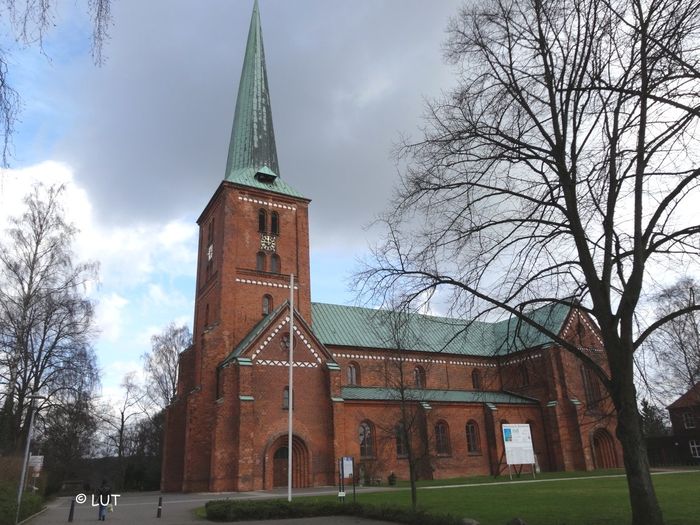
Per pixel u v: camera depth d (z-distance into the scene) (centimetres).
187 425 4144
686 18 1262
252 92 5553
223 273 4547
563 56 1505
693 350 4303
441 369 5550
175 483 4544
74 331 3962
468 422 5222
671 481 3388
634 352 1442
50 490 5675
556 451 5200
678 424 6384
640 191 1351
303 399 4216
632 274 1361
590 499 2452
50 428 4100
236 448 3862
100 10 696
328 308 5506
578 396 5419
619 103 1334
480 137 1594
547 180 1532
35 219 3959
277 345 4234
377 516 2252
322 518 2333
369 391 4878
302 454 4106
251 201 4884
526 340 1647
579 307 1497
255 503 2441
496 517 1997
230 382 4006
